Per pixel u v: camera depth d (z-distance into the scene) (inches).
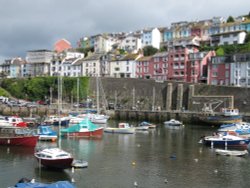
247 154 1745.8
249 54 3895.2
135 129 2682.1
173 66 4717.0
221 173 1375.5
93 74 5251.0
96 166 1444.4
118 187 1173.7
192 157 1660.9
